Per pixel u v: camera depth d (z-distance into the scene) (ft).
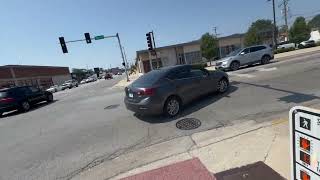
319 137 4.42
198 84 27.45
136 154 17.26
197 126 20.85
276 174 11.87
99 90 73.97
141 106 23.71
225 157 14.43
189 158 15.15
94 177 15.03
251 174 12.20
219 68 63.57
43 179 15.74
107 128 24.59
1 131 32.14
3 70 145.69
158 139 19.35
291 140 5.16
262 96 27.12
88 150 19.43
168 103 24.38
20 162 19.22
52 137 24.73
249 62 62.64
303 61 52.08
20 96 48.78
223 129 19.12
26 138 26.04
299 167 5.02
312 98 23.48
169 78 25.16
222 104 26.35
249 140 16.01
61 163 17.76
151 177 13.65
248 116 21.25
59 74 248.32
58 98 69.97
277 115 20.29
